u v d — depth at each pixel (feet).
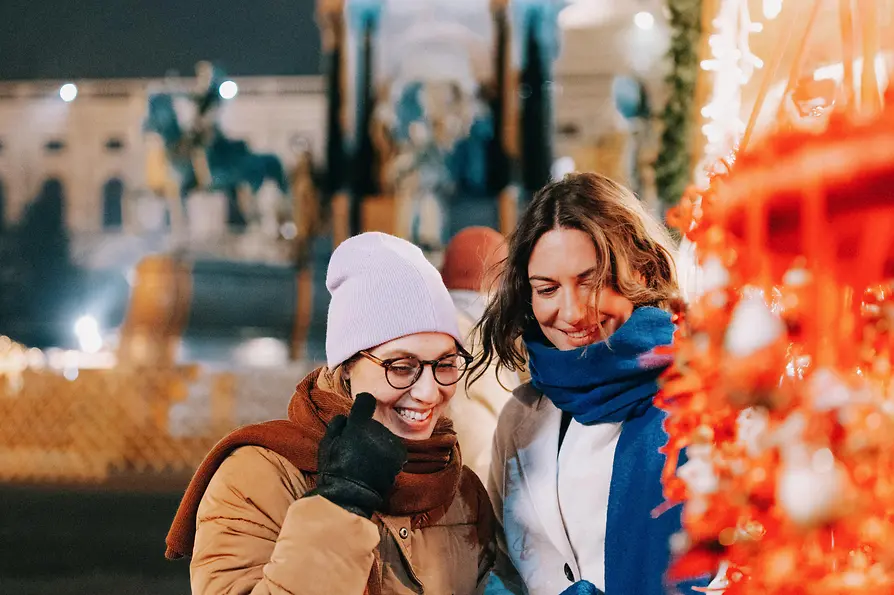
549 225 6.27
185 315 44.62
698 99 20.02
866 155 2.81
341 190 47.29
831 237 2.93
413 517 6.12
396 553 5.98
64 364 31.32
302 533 5.21
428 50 45.55
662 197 20.88
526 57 43.73
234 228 53.57
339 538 5.16
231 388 30.76
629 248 6.19
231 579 5.51
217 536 5.62
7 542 21.22
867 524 2.87
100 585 18.15
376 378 5.95
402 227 46.06
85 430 29.86
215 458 5.98
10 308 60.13
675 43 19.49
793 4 3.36
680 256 6.21
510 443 6.97
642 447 5.95
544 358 6.37
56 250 61.72
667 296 6.22
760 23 4.84
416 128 46.01
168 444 30.17
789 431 2.98
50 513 24.34
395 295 5.96
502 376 8.77
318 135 61.05
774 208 3.00
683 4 19.20
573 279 6.20
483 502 6.84
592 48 39.55
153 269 45.78
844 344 2.98
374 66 46.88
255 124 60.85
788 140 3.00
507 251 6.73
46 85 68.54
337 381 6.26
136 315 44.52
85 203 72.18
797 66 3.15
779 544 3.03
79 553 20.36
